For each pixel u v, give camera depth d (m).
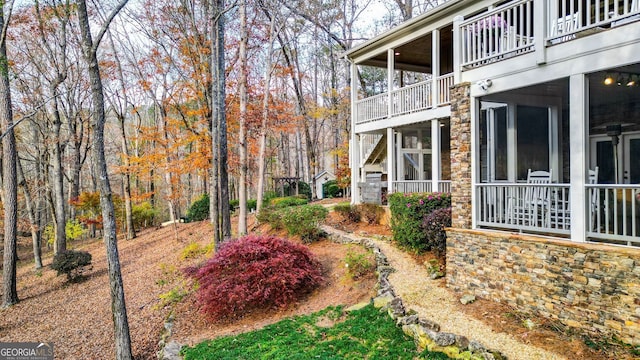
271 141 36.34
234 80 18.80
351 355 5.63
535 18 6.23
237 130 18.73
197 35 16.83
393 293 7.36
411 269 8.53
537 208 6.68
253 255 9.28
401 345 5.65
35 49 18.23
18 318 11.63
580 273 5.35
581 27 5.68
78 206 22.44
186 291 11.23
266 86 18.69
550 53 6.07
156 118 26.97
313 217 12.75
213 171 13.11
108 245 7.50
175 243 18.41
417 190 12.23
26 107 18.69
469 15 10.52
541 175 8.39
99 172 7.48
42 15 16.42
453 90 7.75
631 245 5.34
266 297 8.63
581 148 5.65
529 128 9.37
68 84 19.44
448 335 5.36
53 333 10.21
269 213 15.73
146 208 27.03
